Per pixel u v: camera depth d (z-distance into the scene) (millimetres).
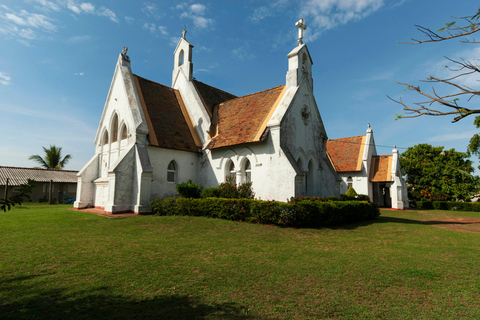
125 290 6324
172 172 21156
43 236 11664
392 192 33531
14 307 5418
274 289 6594
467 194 36344
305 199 15781
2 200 5359
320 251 10031
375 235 13523
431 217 24906
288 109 18781
